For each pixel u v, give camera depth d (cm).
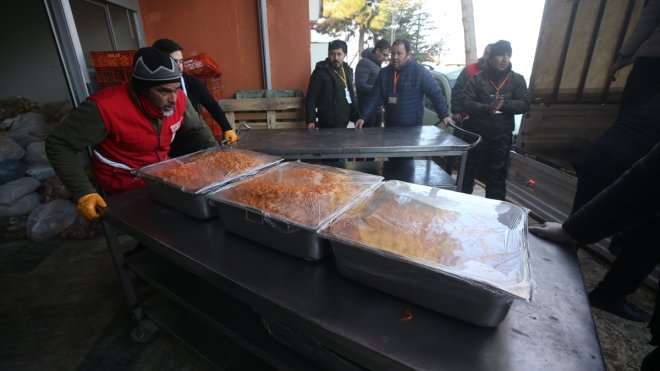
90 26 315
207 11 347
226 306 130
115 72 266
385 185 109
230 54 364
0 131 301
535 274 83
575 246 93
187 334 144
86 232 260
